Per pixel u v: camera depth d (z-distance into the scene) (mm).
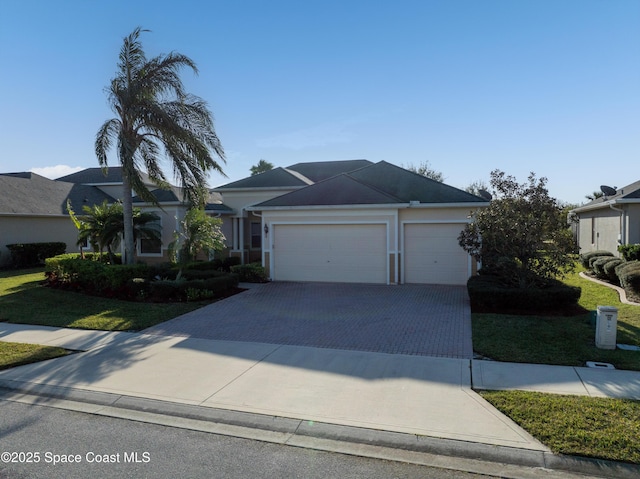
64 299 12352
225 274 14133
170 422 5016
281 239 15953
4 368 6859
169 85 13836
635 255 14672
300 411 5137
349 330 8820
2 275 18203
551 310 10078
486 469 3955
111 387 6012
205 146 14336
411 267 15094
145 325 9414
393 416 4930
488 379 5965
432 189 15883
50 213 23172
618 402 5066
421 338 8117
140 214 16312
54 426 4945
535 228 10266
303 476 3861
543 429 4477
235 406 5324
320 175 25938
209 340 8227
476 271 14594
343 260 15422
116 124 13844
